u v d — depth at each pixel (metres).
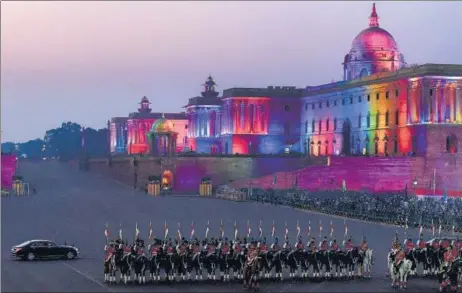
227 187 161.88
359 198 136.38
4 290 61.22
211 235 99.44
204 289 63.44
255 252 64.50
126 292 61.38
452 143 168.62
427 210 116.00
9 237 97.38
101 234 100.88
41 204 138.00
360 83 196.25
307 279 68.81
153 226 109.69
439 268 70.19
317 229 106.50
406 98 176.75
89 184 183.38
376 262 79.75
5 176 172.62
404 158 163.50
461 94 170.12
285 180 167.50
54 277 68.19
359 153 192.62
